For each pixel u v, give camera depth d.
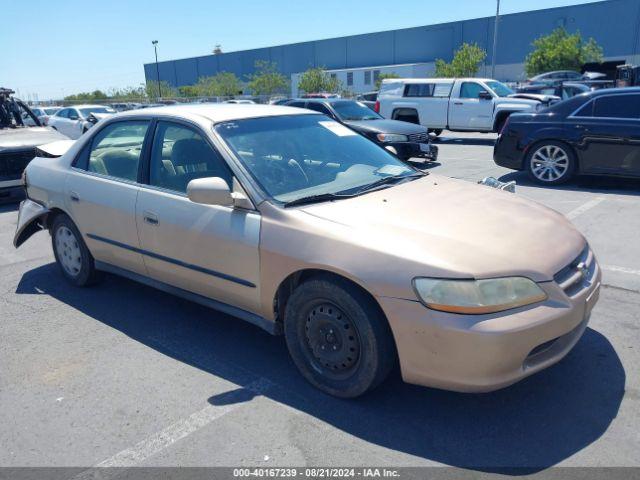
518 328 2.58
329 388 3.16
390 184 3.73
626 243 5.75
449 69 41.25
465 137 18.53
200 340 3.94
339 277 2.94
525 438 2.77
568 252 2.99
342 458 2.66
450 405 3.07
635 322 3.97
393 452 2.70
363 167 3.96
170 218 3.71
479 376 2.63
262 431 2.89
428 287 2.64
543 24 45.62
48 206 4.82
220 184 3.27
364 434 2.84
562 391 3.16
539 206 3.64
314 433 2.86
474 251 2.76
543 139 8.73
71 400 3.22
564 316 2.73
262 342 3.89
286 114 4.20
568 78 30.42
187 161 3.76
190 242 3.61
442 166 11.73
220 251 3.44
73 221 4.68
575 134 8.41
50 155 5.12
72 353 3.78
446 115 16.83
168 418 3.02
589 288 2.98
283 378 3.40
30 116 11.16
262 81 47.84
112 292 4.88
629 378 3.26
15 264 5.77
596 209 7.17
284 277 3.14
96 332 4.09
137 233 4.00
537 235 3.06
